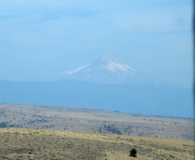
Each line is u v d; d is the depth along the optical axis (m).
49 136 108.38
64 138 107.25
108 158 79.88
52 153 81.00
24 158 73.81
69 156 79.31
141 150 102.81
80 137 115.06
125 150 96.88
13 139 96.88
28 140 97.38
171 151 111.19
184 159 100.25
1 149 82.56
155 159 91.38
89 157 79.38
